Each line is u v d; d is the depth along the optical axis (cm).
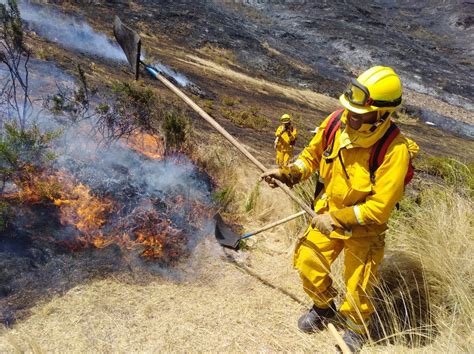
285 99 2325
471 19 5784
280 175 302
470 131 2967
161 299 304
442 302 325
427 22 5869
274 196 490
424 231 379
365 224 264
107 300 292
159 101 705
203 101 1456
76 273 304
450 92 3672
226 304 315
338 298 337
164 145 472
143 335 273
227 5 4453
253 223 440
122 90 464
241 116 1370
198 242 373
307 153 306
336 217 268
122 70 1099
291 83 2823
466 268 333
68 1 2172
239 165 576
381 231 280
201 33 2961
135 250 339
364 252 278
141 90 484
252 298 327
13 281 286
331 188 279
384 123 253
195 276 336
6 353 240
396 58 4100
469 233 387
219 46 2906
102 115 441
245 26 3778
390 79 246
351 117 256
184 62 2183
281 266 374
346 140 262
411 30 5453
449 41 5347
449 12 6056
